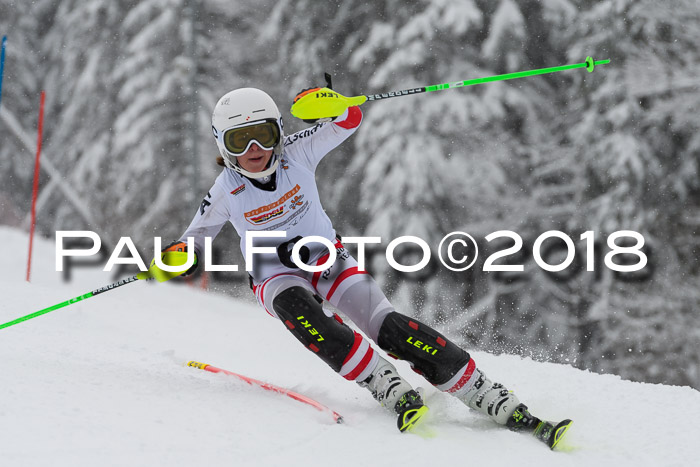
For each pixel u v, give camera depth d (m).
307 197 7.68
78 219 42.25
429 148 28.58
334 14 35.62
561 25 31.34
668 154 27.75
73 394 6.70
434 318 29.22
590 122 27.84
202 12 40.88
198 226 7.64
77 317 11.92
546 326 29.92
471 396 7.04
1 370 7.18
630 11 27.48
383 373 6.93
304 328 6.93
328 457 5.93
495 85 29.70
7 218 47.78
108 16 41.81
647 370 27.67
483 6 30.72
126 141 37.75
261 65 40.97
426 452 6.14
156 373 8.24
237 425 6.43
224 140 7.19
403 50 29.44
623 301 27.89
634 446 6.91
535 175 30.27
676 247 28.12
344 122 7.55
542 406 8.01
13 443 5.39
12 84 49.41
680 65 27.31
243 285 36.59
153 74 38.47
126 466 5.30
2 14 50.50
